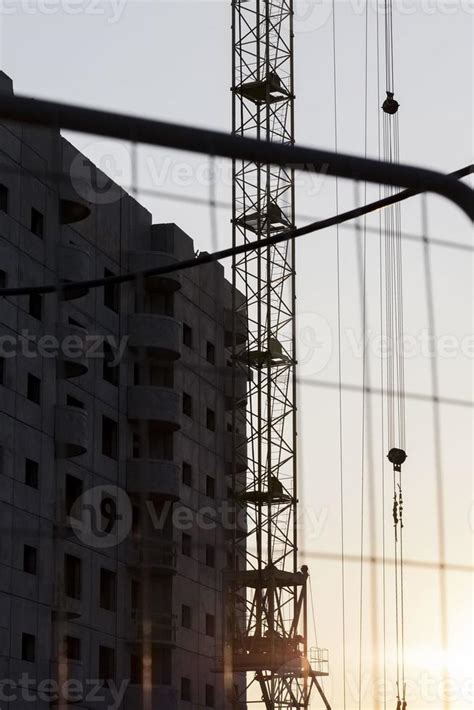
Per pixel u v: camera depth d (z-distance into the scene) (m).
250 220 89.00
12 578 72.06
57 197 79.50
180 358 92.56
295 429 88.94
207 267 99.81
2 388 72.94
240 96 90.44
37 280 77.19
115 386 87.38
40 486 75.69
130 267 90.12
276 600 86.06
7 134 74.88
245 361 89.81
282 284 89.25
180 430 92.56
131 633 85.19
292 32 90.56
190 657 90.25
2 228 74.12
